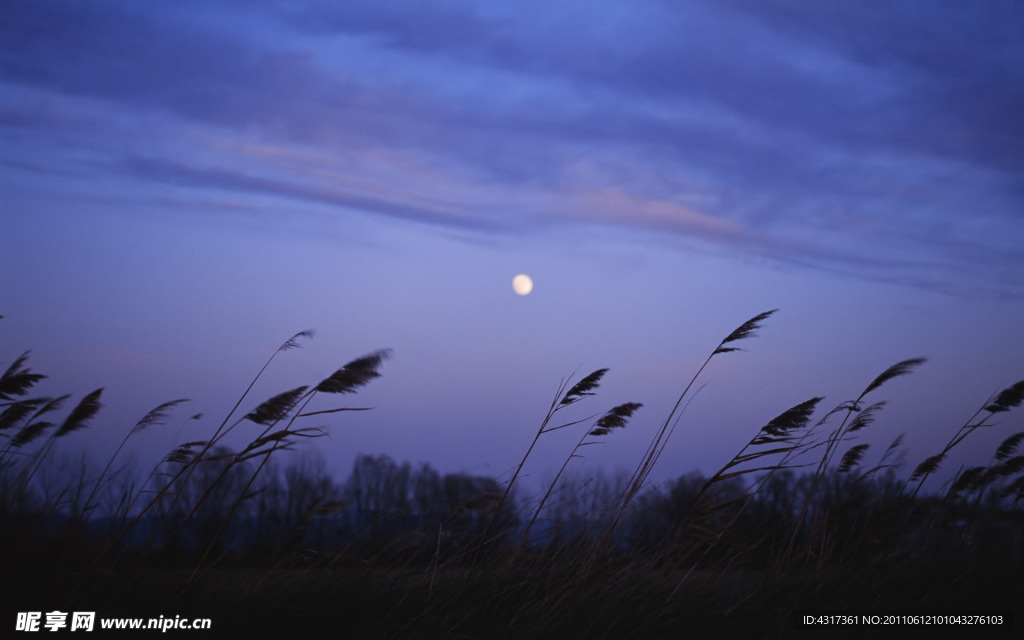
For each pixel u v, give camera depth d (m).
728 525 7.82
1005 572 8.31
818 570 7.96
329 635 5.96
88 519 6.24
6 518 5.88
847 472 8.91
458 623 6.22
